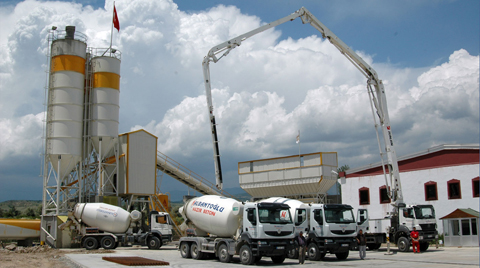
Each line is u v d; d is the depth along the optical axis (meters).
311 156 48.47
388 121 36.78
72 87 46.19
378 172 48.62
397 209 34.31
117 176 49.09
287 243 24.14
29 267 23.78
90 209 38.62
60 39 46.84
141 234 39.66
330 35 36.19
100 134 47.91
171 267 22.36
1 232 39.75
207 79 33.28
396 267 22.34
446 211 42.31
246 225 24.05
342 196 51.03
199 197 28.58
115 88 49.56
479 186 40.50
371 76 37.25
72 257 28.67
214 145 31.81
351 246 27.48
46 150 45.44
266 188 51.62
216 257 26.84
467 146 42.19
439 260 25.41
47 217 41.59
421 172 44.75
